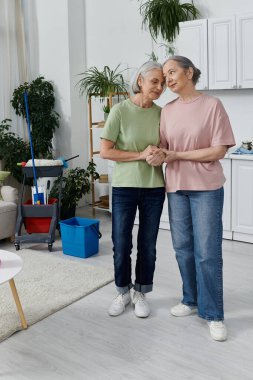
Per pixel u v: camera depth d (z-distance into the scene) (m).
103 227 5.07
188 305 2.86
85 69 5.97
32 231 4.49
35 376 2.27
